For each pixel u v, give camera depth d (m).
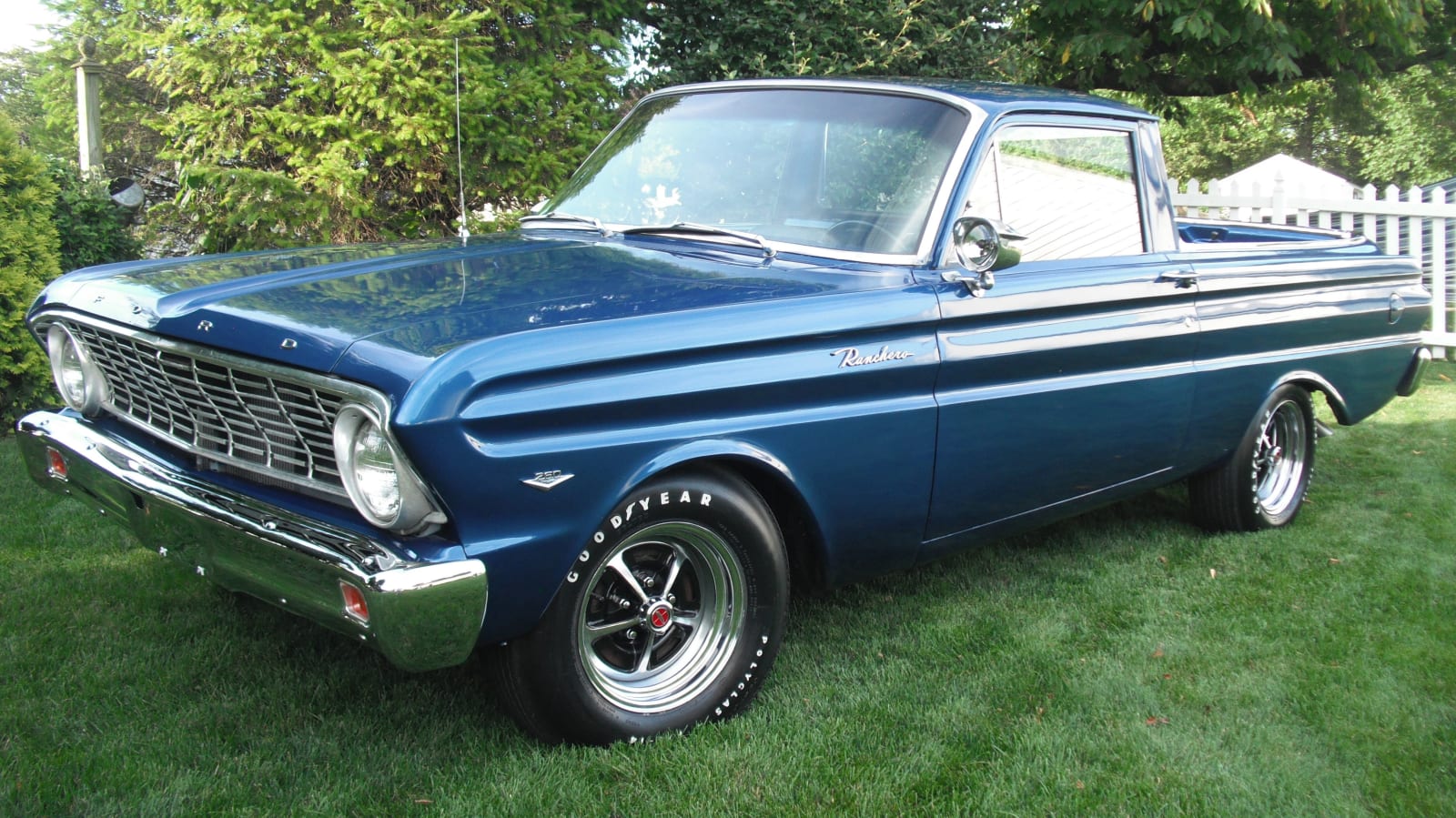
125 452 3.16
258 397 2.75
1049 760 2.94
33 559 4.19
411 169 7.21
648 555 2.96
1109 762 2.96
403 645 2.41
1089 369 3.86
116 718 3.00
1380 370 5.33
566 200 4.20
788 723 3.10
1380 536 4.95
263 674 3.29
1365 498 5.55
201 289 3.02
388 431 2.38
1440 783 2.91
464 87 6.98
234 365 2.73
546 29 7.71
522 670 2.76
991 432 3.54
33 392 6.12
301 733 2.96
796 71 8.46
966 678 3.43
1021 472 3.71
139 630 3.58
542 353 2.54
